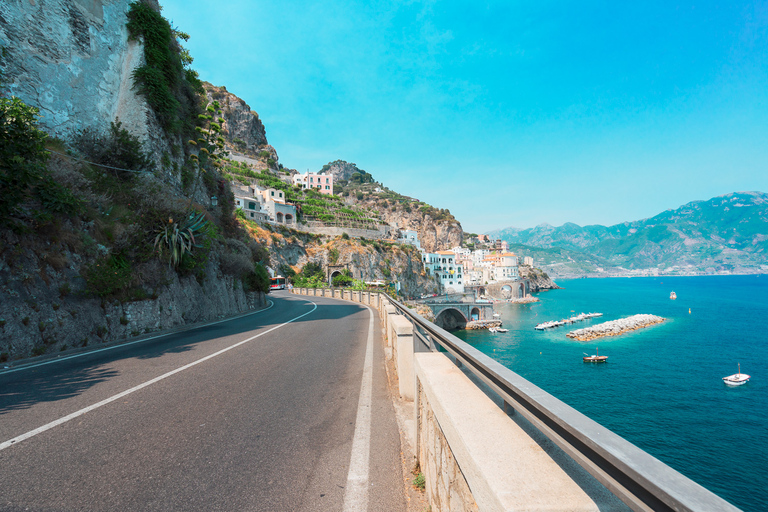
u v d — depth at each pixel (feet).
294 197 351.67
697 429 86.12
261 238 249.34
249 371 21.71
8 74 44.80
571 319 249.55
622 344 174.29
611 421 91.91
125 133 51.83
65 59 51.08
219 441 12.27
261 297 92.07
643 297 436.35
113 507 8.50
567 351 163.32
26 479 9.59
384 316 41.86
